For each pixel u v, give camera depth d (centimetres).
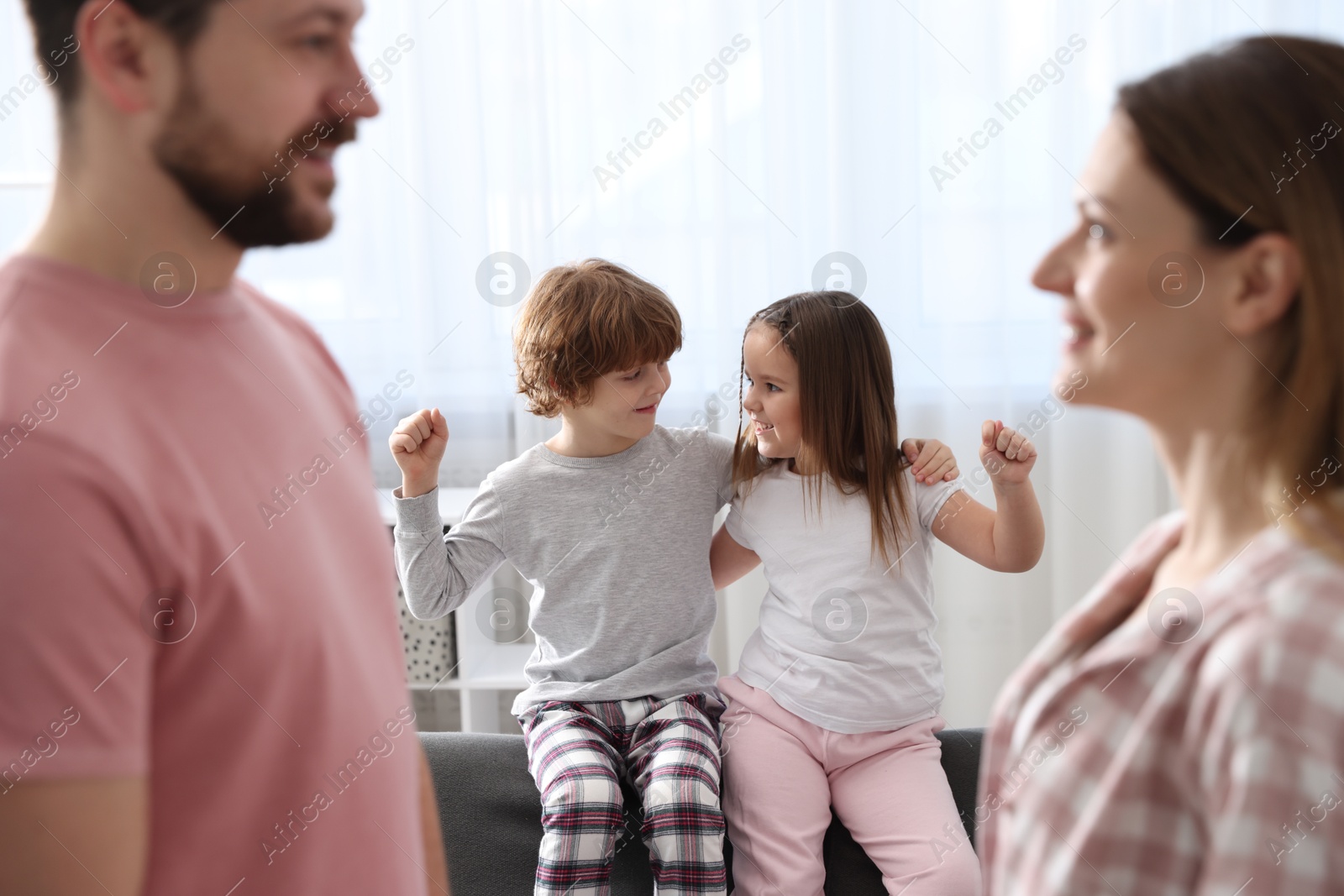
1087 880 44
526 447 208
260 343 57
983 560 136
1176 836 42
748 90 204
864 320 141
